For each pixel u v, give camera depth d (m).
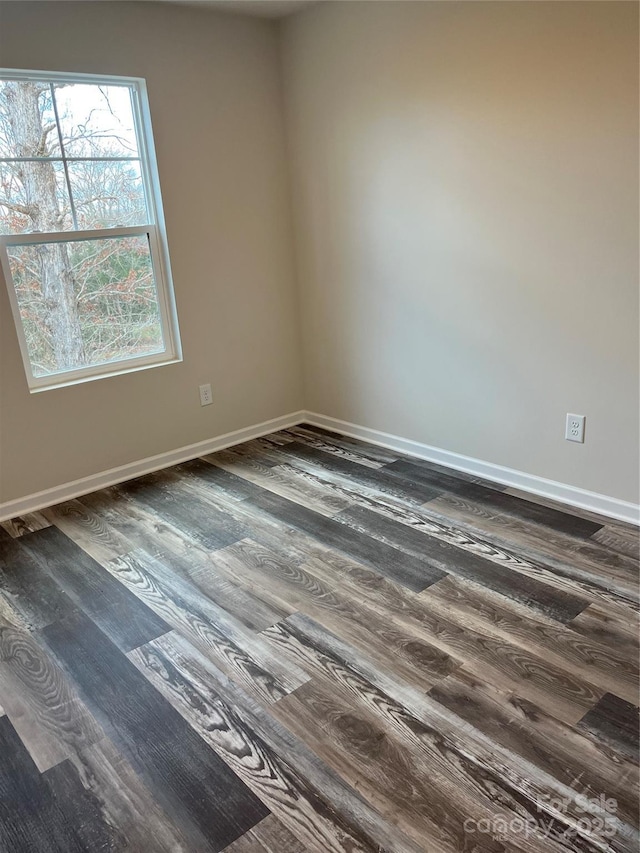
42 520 3.09
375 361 3.69
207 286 3.64
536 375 2.91
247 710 1.85
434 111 2.95
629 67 2.28
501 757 1.64
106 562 2.68
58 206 3.10
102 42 3.00
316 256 3.85
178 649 2.13
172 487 3.38
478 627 2.13
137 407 3.50
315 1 3.25
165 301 3.57
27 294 3.09
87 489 3.38
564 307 2.72
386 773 1.61
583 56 2.39
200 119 3.40
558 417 2.87
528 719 1.75
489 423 3.18
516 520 2.81
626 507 2.73
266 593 2.40
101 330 3.38
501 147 2.74
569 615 2.17
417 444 3.60
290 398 4.23
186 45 3.27
